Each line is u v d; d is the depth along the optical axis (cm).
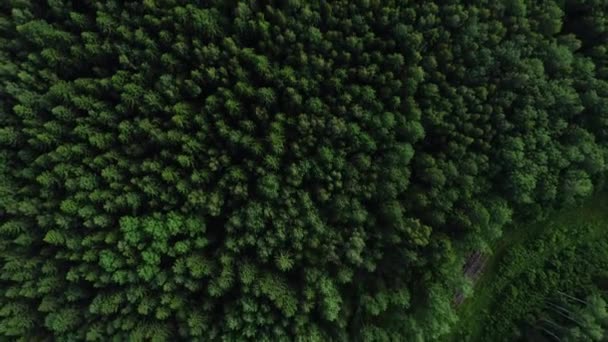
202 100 2227
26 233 2088
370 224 2223
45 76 2088
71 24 2106
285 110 2200
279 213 2128
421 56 2245
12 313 2069
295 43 2133
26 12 2062
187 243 2098
